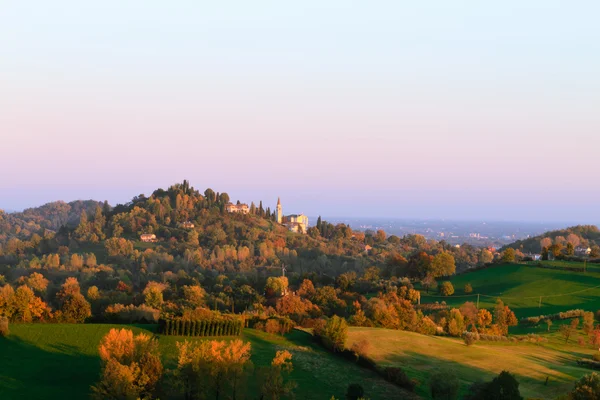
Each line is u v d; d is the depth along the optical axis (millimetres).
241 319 89375
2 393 56844
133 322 99938
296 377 69188
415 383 70250
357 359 79625
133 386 54375
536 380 75500
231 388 58656
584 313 113812
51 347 73125
